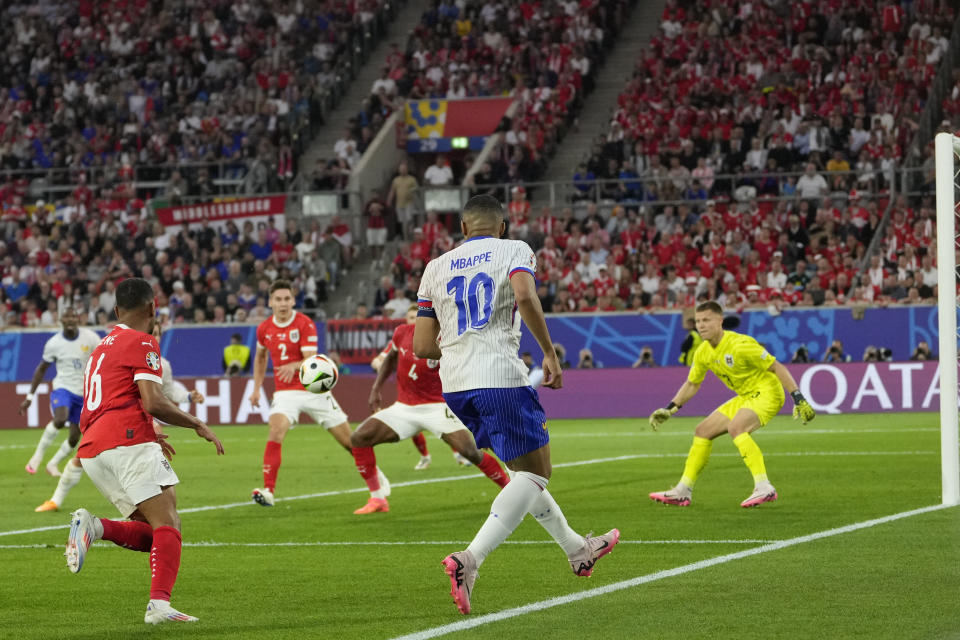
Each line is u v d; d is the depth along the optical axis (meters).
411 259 70.19
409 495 30.98
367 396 60.31
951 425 25.75
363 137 82.00
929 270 60.56
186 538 23.91
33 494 33.06
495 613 15.91
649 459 39.09
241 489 33.34
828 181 69.31
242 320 65.81
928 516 23.91
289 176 80.06
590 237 67.62
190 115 87.06
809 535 22.03
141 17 93.12
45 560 21.58
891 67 73.88
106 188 79.75
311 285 69.38
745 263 64.06
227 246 71.69
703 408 57.88
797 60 75.56
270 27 91.06
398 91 84.38
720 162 72.06
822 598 16.31
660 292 62.44
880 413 55.59
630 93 78.25
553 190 71.81
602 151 74.31
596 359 60.94
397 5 93.69
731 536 22.27
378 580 18.81
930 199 64.38
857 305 58.12
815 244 64.69
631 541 21.95
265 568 20.16
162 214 73.25
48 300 71.69
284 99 86.38
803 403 26.16
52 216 78.94
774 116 72.88
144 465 15.71
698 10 81.62
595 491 30.47
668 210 68.75
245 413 60.78
